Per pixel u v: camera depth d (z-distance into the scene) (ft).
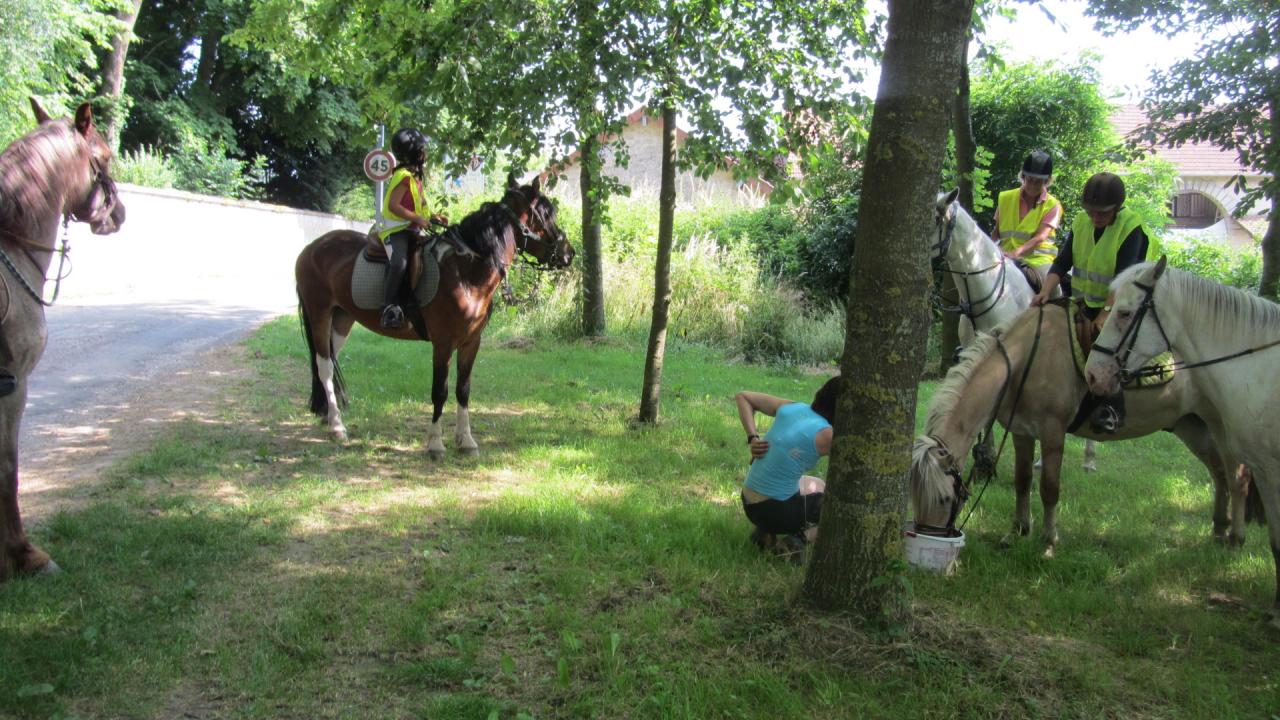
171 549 15.02
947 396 15.53
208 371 30.78
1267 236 36.65
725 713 10.42
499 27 20.04
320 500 18.25
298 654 11.76
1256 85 30.12
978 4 26.14
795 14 22.99
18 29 51.85
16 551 13.56
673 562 15.46
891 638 11.94
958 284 22.77
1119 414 16.01
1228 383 14.38
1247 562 16.83
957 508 14.94
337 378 25.04
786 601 13.11
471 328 22.08
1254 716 11.22
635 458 22.89
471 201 55.36
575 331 44.32
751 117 23.38
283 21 31.40
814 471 22.89
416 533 16.76
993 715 10.65
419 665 11.41
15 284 13.16
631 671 11.28
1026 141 50.39
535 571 15.06
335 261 22.77
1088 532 18.57
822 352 44.45
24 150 13.76
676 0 22.53
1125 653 12.85
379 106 23.11
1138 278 14.55
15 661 11.00
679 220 56.54
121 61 71.97
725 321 46.21
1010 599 14.61
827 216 51.93
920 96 11.12
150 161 75.87
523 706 10.64
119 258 62.49
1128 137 34.78
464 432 22.80
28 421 23.08
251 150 108.27
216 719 10.29
